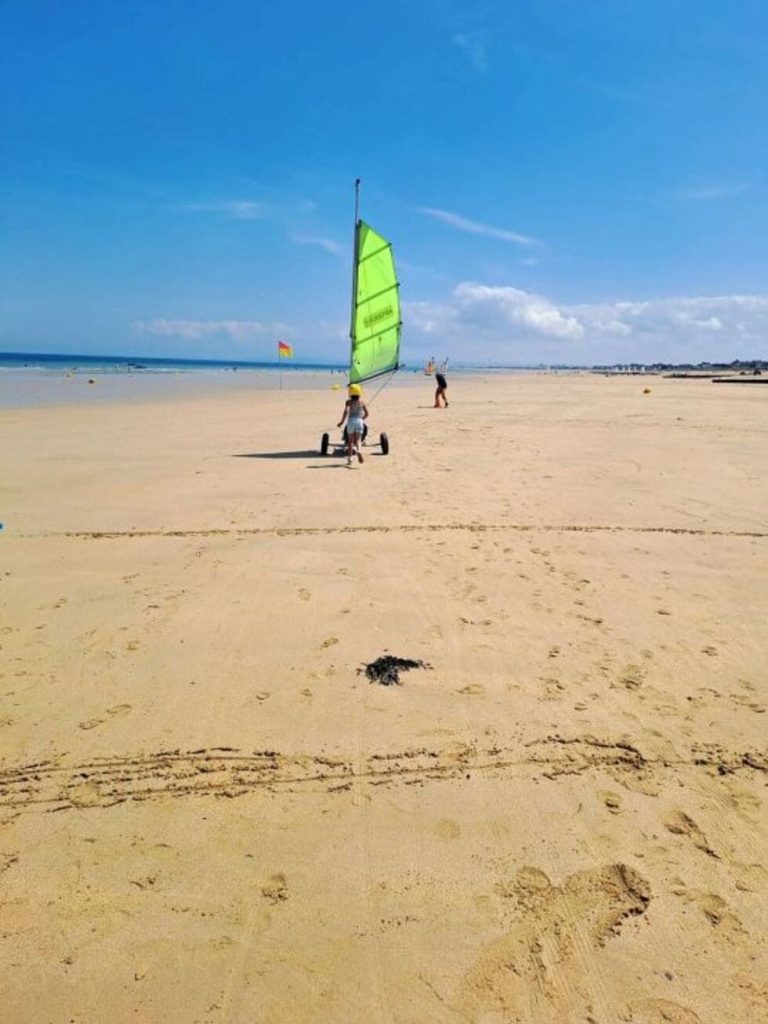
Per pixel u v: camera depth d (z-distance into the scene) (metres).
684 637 5.06
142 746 3.66
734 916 2.63
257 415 23.38
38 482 10.68
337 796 3.29
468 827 3.09
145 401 30.28
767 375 73.06
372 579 6.21
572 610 5.54
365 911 2.64
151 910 2.63
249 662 4.60
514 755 3.62
